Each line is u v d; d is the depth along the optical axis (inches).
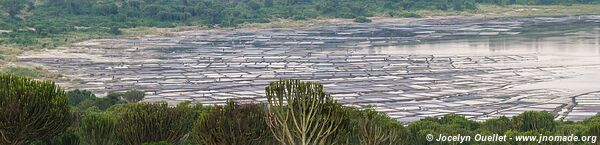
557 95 6028.5
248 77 7381.9
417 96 6067.9
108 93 5841.5
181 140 2085.4
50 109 1883.6
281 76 7421.3
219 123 1830.7
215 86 6747.1
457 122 3211.1
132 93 5669.3
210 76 7475.4
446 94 6176.2
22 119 1831.9
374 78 7229.3
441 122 3284.9
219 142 1827.0
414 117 4972.9
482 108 5408.5
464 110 5315.0
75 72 7805.1
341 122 1710.1
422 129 2516.0
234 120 1827.0
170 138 2055.9
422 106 5536.4
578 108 5319.9
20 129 1839.3
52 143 1978.3
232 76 7460.6
